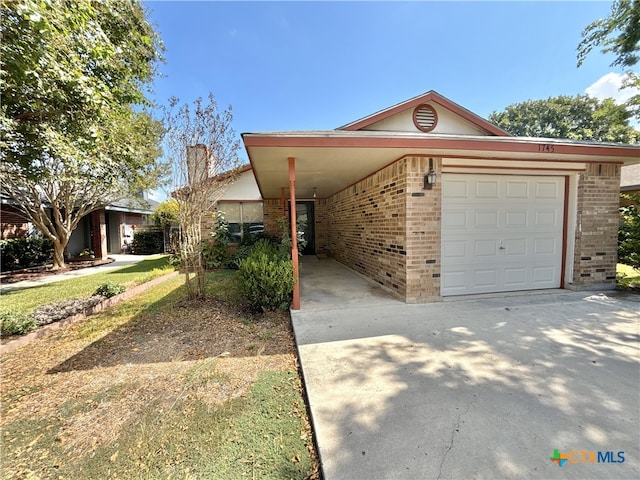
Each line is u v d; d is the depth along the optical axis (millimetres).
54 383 2721
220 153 5121
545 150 4531
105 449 1904
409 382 2469
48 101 3338
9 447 1942
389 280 5586
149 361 3125
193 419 2164
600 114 9945
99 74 4102
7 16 2607
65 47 3006
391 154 4684
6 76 2881
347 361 2871
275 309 4680
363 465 1630
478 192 5250
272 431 2020
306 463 1741
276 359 3117
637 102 8844
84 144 3744
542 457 1659
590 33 8094
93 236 13828
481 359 2852
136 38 4957
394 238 5293
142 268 10320
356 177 6953
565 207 5629
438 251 4906
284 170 5762
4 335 3684
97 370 2949
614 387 2336
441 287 5219
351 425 1954
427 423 1958
